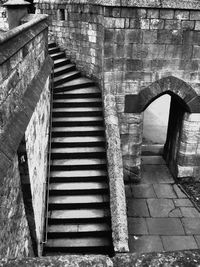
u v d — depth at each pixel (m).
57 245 7.61
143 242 8.24
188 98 9.88
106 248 7.63
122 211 7.16
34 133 6.35
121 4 8.59
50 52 12.12
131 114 10.03
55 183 8.71
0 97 4.07
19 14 10.02
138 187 10.53
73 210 8.27
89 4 10.17
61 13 11.84
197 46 9.30
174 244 8.21
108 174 8.23
